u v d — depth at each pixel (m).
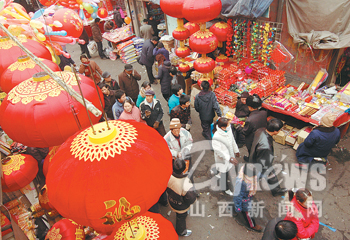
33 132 1.87
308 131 5.16
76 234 2.00
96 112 1.14
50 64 2.64
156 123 4.87
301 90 5.86
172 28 9.79
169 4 5.77
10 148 4.74
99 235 2.00
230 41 6.54
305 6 5.04
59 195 1.05
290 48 5.88
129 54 10.40
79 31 3.65
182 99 4.80
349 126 5.45
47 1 4.95
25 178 2.92
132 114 4.52
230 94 5.99
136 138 1.18
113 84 6.05
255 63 6.39
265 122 4.34
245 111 5.30
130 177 1.04
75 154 1.11
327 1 4.73
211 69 5.99
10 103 1.91
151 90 4.66
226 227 4.01
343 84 5.89
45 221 3.04
